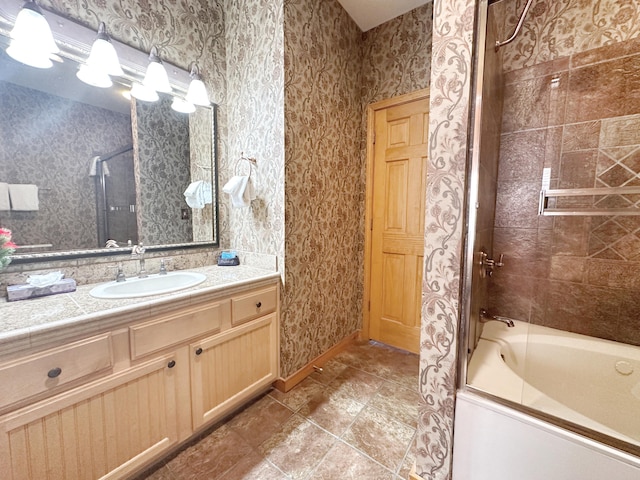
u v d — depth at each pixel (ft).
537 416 2.91
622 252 4.47
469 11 2.94
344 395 5.70
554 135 4.85
